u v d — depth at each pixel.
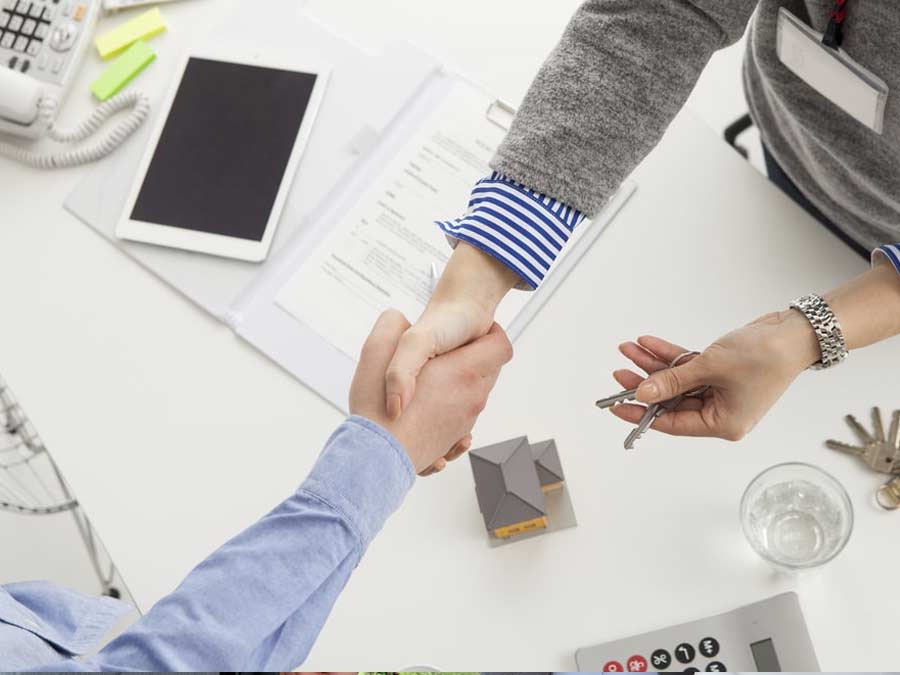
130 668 0.58
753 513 0.87
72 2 1.15
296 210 1.05
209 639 0.58
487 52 1.10
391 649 0.89
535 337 0.97
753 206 0.98
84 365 1.02
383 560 0.91
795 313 0.78
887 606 0.84
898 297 0.78
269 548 0.61
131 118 1.10
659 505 0.90
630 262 0.98
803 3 0.81
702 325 0.95
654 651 0.85
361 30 1.13
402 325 0.74
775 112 0.97
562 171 0.77
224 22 1.14
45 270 1.07
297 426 0.97
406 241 1.02
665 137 1.02
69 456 0.99
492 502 0.87
